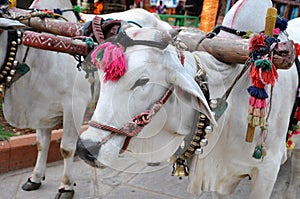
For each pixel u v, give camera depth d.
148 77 1.52
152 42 1.56
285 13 6.46
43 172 3.46
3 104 2.86
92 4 7.16
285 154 2.33
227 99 1.92
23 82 2.75
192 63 1.75
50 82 2.80
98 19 2.10
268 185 2.18
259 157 1.95
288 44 1.74
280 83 2.10
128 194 3.42
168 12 9.19
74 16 3.11
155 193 3.48
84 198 3.33
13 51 2.52
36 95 2.83
